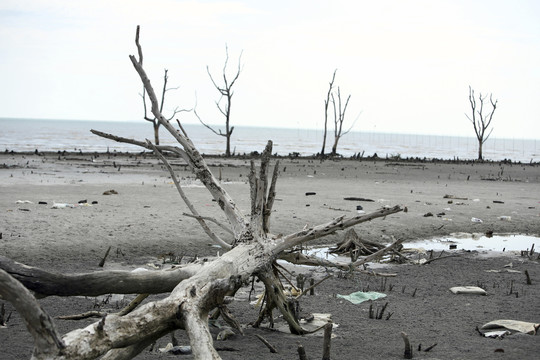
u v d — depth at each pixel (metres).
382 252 6.84
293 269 9.53
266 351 5.30
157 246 10.68
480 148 62.16
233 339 5.75
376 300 7.61
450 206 17.69
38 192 17.83
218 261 5.57
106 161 36.66
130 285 5.08
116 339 4.02
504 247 12.20
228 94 49.59
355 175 31.00
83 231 11.38
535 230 14.54
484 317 6.82
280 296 6.01
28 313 3.49
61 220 12.39
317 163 41.97
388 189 22.92
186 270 5.48
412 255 10.98
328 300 7.54
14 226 11.48
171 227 12.28
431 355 5.25
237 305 7.18
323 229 6.12
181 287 4.82
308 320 6.42
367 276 9.12
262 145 108.50
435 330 6.22
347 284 8.53
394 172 34.50
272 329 6.18
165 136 142.88
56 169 28.62
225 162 39.41
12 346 5.15
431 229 13.77
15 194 17.03
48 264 9.04
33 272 4.61
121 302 7.00
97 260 9.49
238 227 6.38
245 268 5.75
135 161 37.38
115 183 21.97
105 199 16.53
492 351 5.39
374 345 5.59
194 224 12.73
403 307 7.26
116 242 10.73
